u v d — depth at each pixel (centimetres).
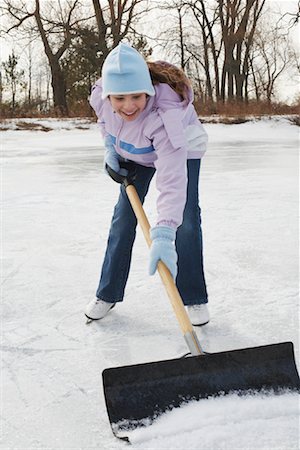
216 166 975
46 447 190
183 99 255
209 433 190
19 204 612
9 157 1222
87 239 456
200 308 285
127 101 238
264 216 531
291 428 193
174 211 241
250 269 372
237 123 2352
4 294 333
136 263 387
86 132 2220
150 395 203
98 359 252
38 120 2420
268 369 213
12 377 236
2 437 195
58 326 289
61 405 215
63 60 3192
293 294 325
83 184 764
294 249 418
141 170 284
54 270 377
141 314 302
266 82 4784
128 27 3136
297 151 1316
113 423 197
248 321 290
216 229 481
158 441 189
